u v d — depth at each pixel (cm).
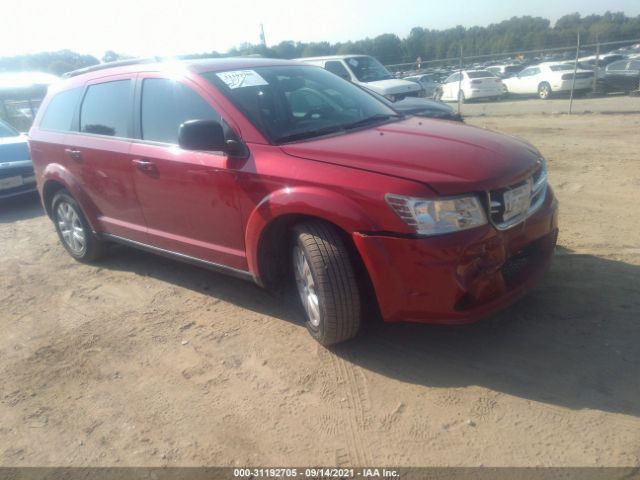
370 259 298
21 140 846
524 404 283
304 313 362
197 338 385
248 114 370
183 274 504
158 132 418
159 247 446
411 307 299
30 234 688
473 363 322
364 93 463
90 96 489
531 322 354
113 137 455
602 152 861
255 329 388
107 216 490
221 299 443
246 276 381
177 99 407
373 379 318
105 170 461
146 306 445
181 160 389
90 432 300
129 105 443
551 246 351
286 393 314
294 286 397
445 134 358
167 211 420
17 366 374
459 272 288
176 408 312
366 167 308
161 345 381
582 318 352
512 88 2306
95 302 463
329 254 317
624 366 304
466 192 288
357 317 327
